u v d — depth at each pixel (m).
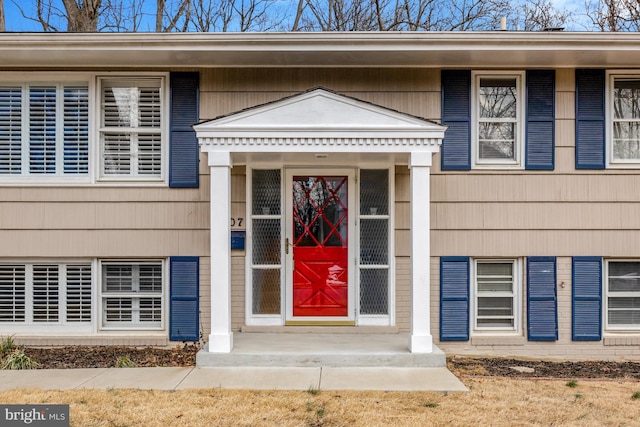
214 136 6.27
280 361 6.21
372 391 5.34
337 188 7.64
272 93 7.50
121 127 7.54
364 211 7.58
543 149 7.43
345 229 7.60
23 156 7.51
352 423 4.52
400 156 6.86
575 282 7.40
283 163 7.48
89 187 7.42
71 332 7.50
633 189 7.45
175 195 7.44
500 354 7.41
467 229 7.43
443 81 7.45
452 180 7.44
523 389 5.54
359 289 7.52
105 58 7.15
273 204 7.60
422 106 7.46
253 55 7.06
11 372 6.07
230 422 4.52
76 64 7.38
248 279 7.48
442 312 7.41
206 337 7.42
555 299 7.42
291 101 6.29
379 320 7.50
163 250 7.44
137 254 7.43
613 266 7.59
